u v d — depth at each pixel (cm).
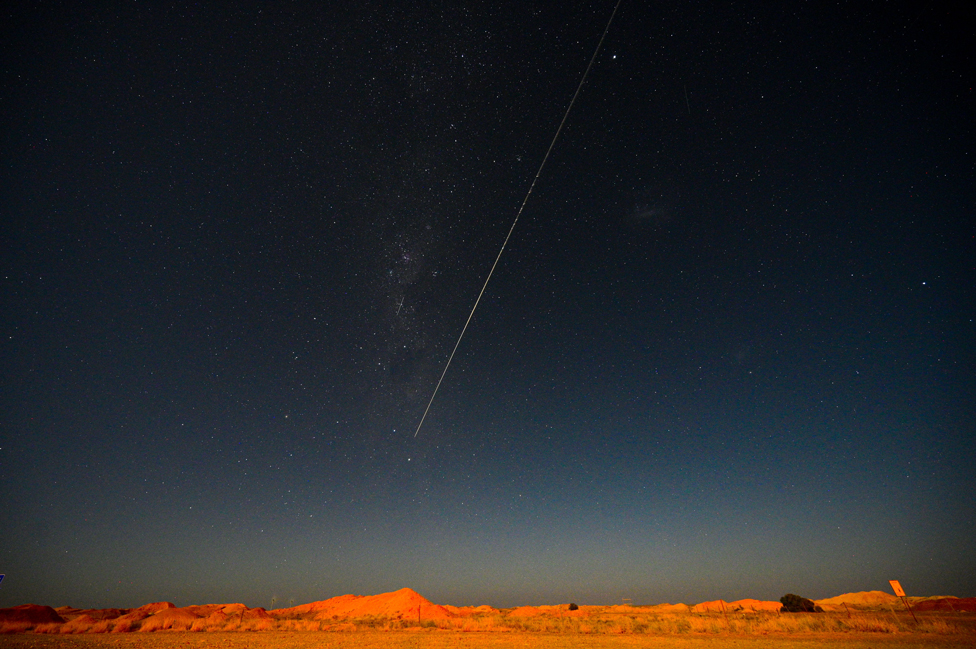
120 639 2194
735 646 1602
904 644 1521
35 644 1958
